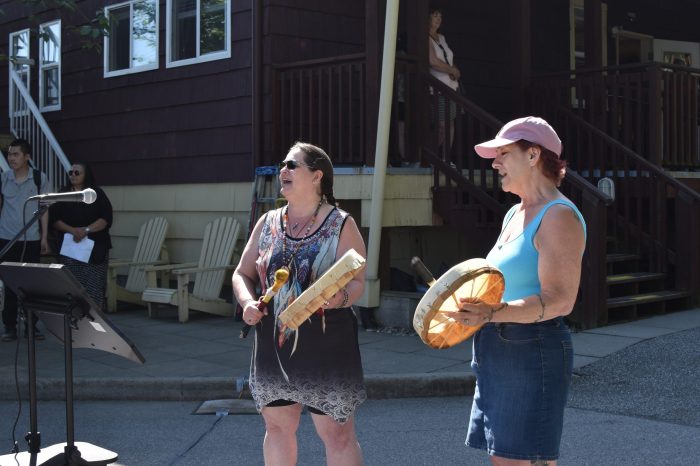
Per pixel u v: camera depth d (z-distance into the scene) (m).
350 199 8.96
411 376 6.52
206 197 10.62
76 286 3.81
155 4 11.18
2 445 5.40
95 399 6.60
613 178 9.84
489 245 8.81
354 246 3.69
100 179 12.06
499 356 3.11
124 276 11.73
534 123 3.13
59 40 12.63
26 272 3.95
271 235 3.77
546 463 3.07
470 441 3.25
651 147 9.66
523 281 3.10
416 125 9.14
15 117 12.76
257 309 3.57
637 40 14.02
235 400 6.43
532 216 3.12
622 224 9.77
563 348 3.10
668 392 6.27
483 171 8.95
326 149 9.83
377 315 8.79
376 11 8.74
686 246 9.50
